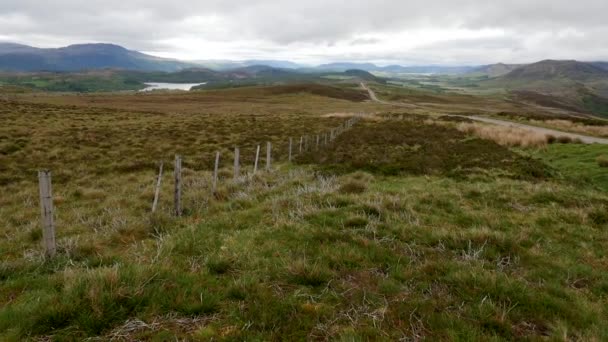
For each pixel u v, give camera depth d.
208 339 4.08
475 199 11.95
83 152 23.47
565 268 6.57
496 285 5.36
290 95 138.12
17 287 5.28
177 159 9.66
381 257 6.49
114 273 4.95
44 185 6.34
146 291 4.81
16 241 8.23
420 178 16.69
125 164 20.39
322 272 5.68
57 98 103.88
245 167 20.56
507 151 25.48
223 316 4.55
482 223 9.13
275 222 8.30
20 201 12.90
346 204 10.09
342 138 33.12
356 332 4.23
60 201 12.62
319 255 6.38
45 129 33.31
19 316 4.33
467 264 6.24
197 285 5.13
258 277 5.54
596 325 4.64
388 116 62.72
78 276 5.06
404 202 10.44
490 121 56.53
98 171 18.81
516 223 9.40
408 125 45.41
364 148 27.09
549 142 29.80
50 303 4.49
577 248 7.89
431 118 58.47
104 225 9.23
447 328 4.36
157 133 33.97
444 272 5.93
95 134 31.69
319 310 4.71
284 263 5.93
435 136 34.41
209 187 13.80
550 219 9.72
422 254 6.85
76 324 4.19
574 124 47.91
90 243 7.13
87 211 11.12
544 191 12.92
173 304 4.64
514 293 5.18
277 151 26.64
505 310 4.82
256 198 11.12
